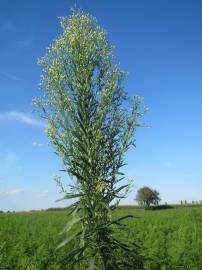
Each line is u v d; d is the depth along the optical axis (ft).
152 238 11.64
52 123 4.52
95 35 4.72
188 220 17.89
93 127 4.36
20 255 9.02
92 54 4.64
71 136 4.41
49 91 4.58
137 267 4.23
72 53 4.58
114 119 4.49
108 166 4.31
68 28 4.78
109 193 4.22
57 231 14.40
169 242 10.78
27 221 20.88
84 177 4.20
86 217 4.15
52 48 4.73
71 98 4.48
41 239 11.83
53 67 4.60
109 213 4.26
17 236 13.26
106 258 4.09
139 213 25.96
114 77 4.60
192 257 8.25
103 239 4.15
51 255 8.62
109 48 4.70
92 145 4.29
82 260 4.19
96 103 4.46
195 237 11.25
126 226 4.34
